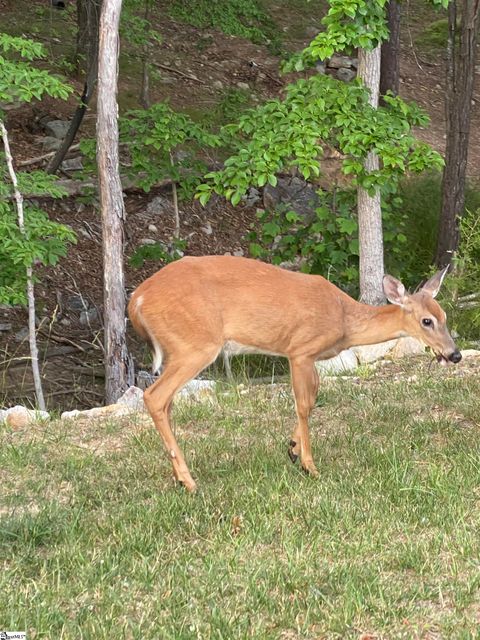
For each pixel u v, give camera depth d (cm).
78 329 1234
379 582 585
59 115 1512
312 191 1508
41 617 565
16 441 765
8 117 1485
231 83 1759
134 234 1405
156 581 595
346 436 756
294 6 2106
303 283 708
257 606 573
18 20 1673
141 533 632
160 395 688
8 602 576
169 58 1783
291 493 673
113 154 1003
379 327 723
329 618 559
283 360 1104
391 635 551
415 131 1728
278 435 764
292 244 1149
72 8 1511
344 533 632
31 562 612
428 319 715
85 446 757
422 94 1923
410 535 626
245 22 1834
